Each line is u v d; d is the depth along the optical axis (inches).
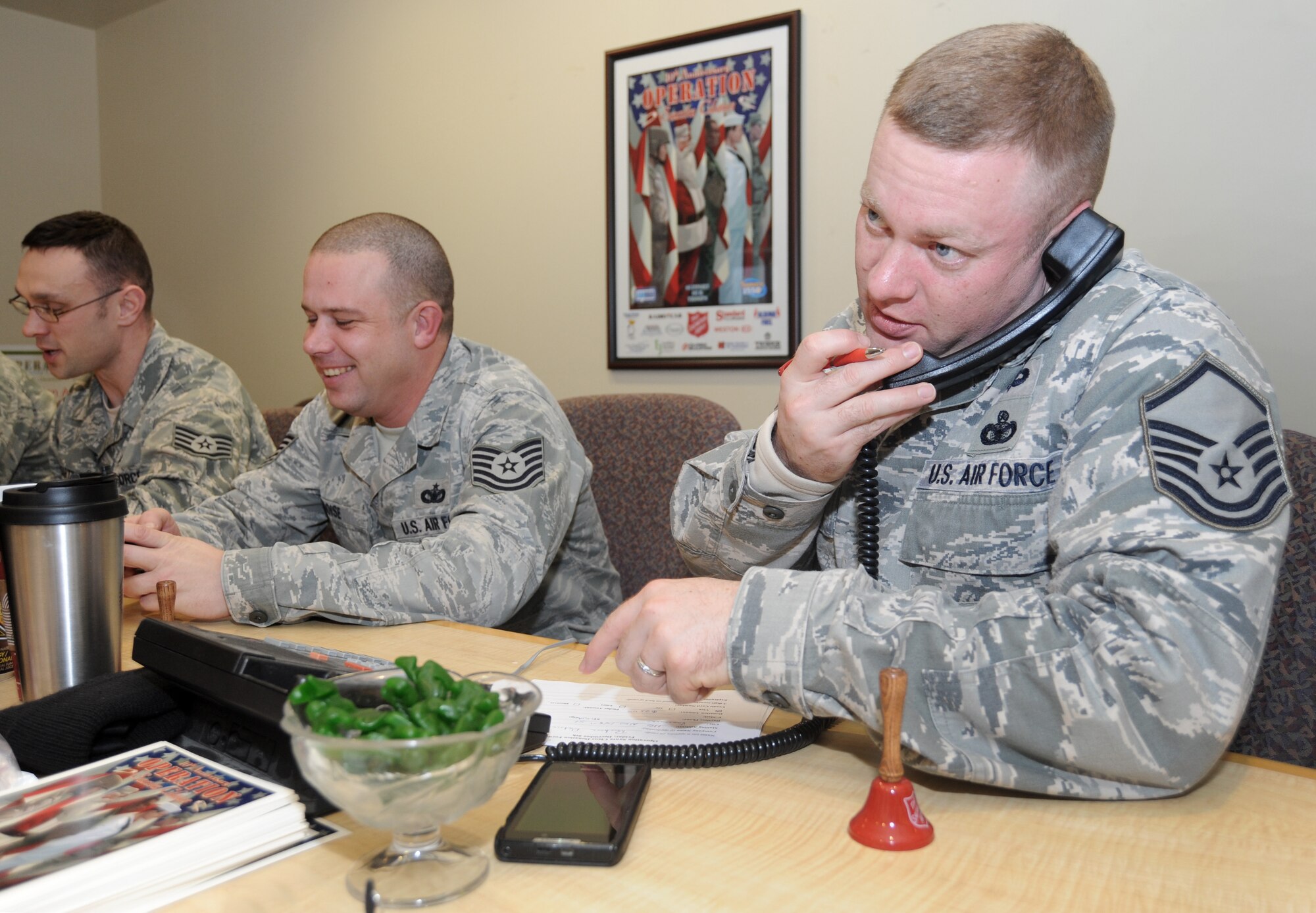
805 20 98.0
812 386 36.7
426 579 51.0
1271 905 22.1
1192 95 78.1
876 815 25.5
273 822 24.7
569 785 28.4
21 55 172.2
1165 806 27.7
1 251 170.7
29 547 36.1
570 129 117.8
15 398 107.7
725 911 22.0
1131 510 30.0
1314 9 72.8
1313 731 39.2
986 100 33.1
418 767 20.0
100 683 31.5
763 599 30.7
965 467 39.5
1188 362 32.3
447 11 129.5
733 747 31.1
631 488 71.5
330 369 62.5
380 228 62.4
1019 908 22.1
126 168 178.1
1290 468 41.8
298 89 149.5
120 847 22.3
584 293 118.2
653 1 109.3
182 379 89.6
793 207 99.1
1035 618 28.7
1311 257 74.0
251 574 49.6
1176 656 26.3
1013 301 37.2
